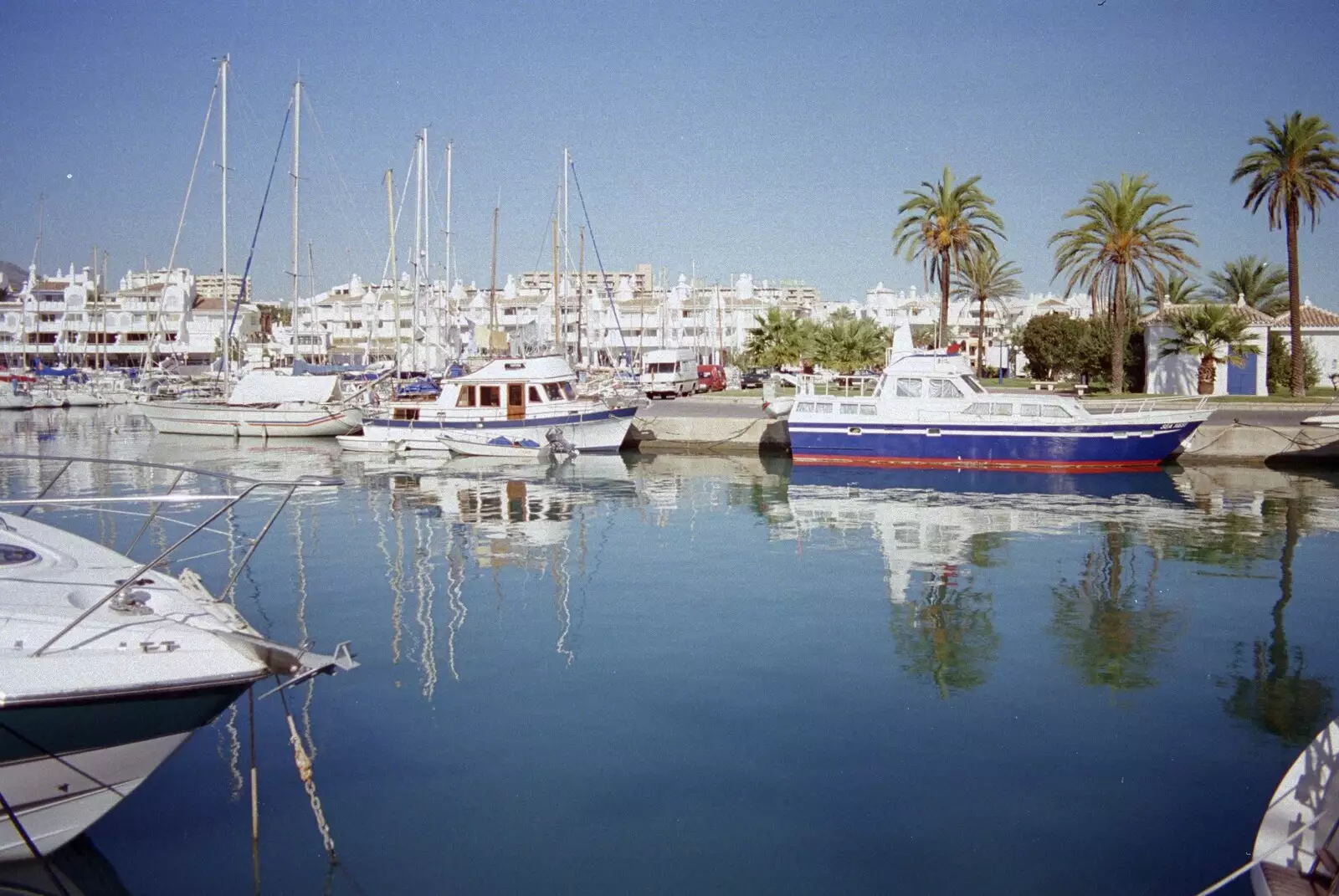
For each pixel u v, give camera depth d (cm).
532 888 788
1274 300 6894
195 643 818
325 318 12081
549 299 11631
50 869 805
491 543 2139
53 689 729
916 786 959
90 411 6384
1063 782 970
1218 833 873
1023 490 2983
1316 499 2797
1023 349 7269
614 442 3891
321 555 2003
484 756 1020
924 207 5372
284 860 823
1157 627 1504
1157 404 4169
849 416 3519
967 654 1369
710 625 1505
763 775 984
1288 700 1195
